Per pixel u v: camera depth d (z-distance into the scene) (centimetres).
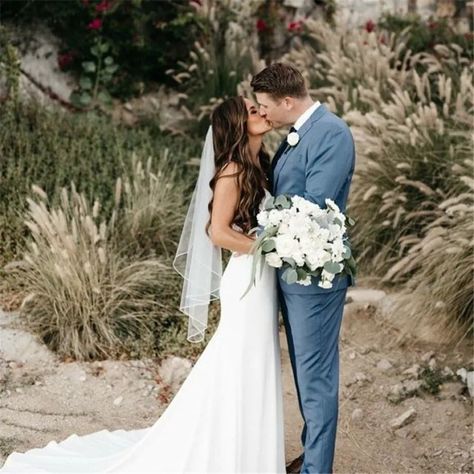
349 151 357
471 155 589
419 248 570
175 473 367
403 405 465
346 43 809
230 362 362
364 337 529
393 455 428
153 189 596
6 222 582
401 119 615
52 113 736
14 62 736
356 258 597
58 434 430
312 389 366
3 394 457
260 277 362
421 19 883
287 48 866
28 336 502
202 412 365
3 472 383
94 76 809
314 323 361
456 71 755
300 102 359
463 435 439
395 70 729
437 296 517
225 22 837
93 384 475
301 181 361
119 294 516
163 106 820
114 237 569
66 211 552
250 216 365
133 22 802
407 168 596
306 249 337
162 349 509
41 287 514
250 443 362
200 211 379
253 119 362
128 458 379
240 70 809
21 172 633
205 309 392
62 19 791
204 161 374
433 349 512
